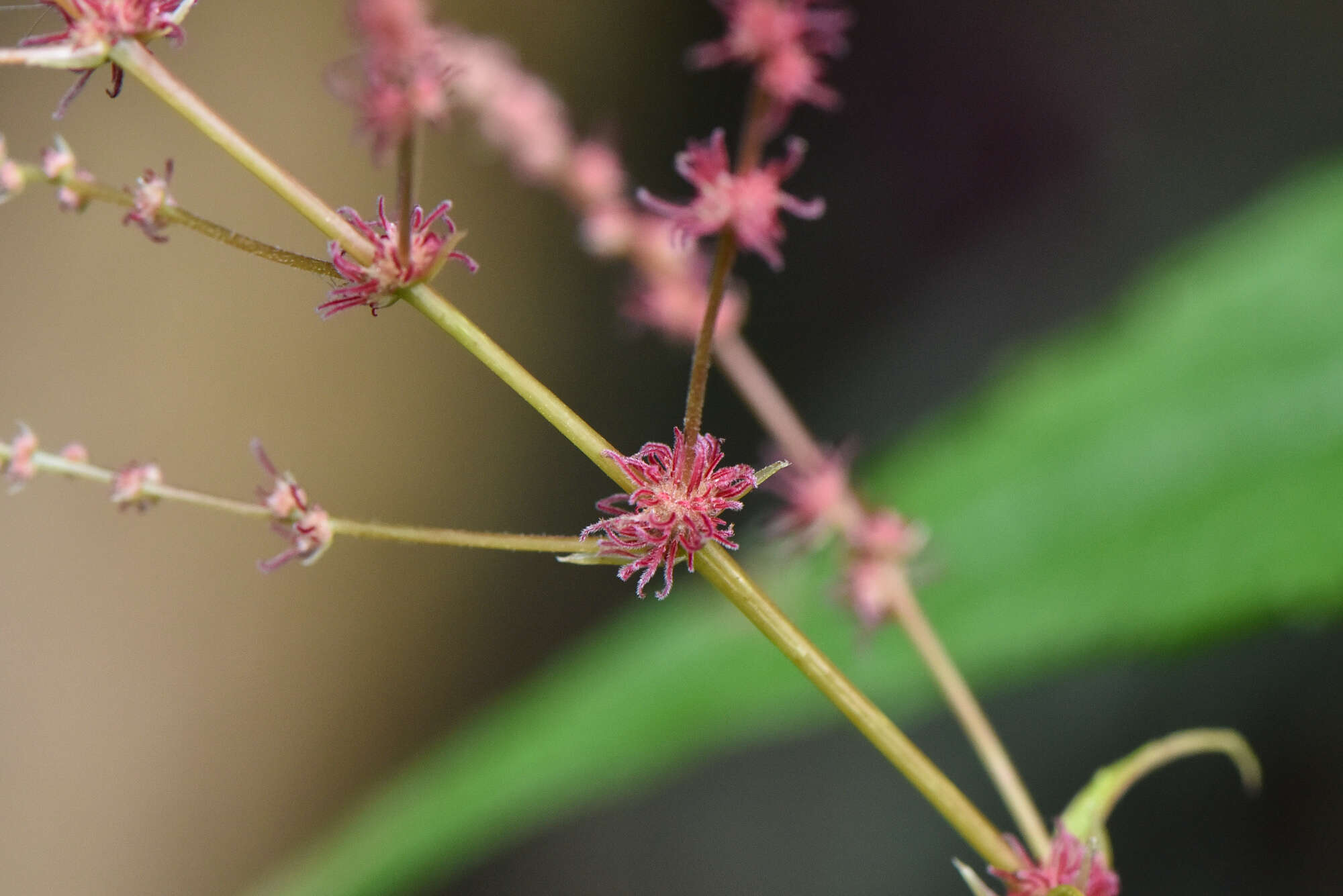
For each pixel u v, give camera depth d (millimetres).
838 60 563
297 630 468
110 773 433
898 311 543
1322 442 208
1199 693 437
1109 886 180
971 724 195
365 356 481
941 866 493
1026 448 215
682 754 213
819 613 216
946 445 223
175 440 440
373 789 476
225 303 446
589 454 174
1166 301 218
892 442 511
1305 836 409
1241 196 488
